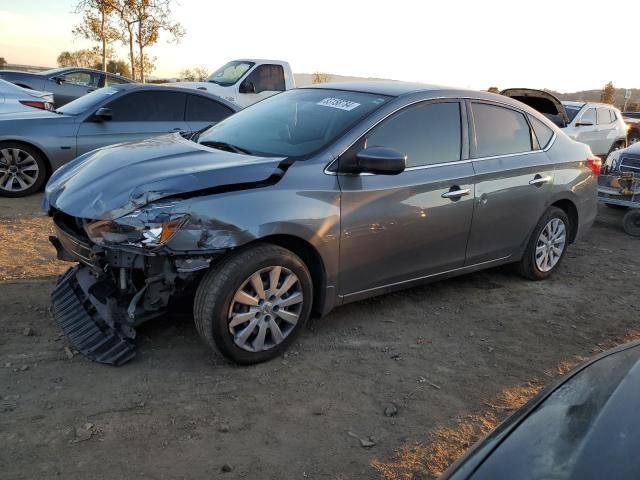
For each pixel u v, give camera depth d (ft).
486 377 12.54
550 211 17.83
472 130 15.43
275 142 13.67
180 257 10.93
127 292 11.80
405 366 12.69
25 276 15.70
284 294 12.23
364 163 12.35
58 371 11.34
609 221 29.48
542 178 17.04
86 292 12.34
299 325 12.59
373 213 13.12
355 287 13.50
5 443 9.27
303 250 12.78
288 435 10.05
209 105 28.32
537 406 6.64
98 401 10.53
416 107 14.28
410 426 10.61
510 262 17.40
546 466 5.40
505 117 16.48
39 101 31.76
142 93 26.78
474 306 16.24
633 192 26.16
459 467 5.85
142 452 9.34
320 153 12.69
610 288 18.74
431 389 11.88
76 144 25.23
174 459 9.24
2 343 12.17
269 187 11.78
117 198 11.23
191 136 15.76
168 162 12.39
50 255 17.61
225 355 11.69
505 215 16.21
